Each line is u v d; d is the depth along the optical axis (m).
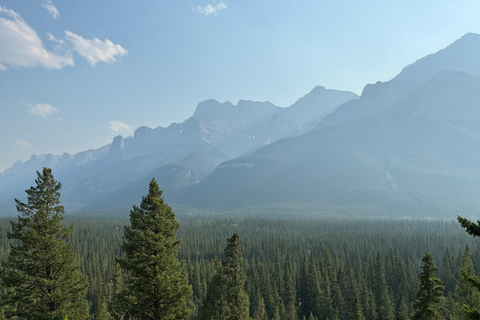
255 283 87.94
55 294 28.77
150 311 25.17
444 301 55.69
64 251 30.47
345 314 75.31
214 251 157.38
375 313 68.94
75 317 29.77
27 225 29.45
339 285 81.69
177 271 26.75
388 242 160.25
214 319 43.00
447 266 96.56
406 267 100.69
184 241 168.88
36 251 29.41
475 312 15.14
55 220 30.31
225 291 41.31
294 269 113.56
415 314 33.12
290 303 75.50
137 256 25.34
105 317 55.81
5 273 28.95
